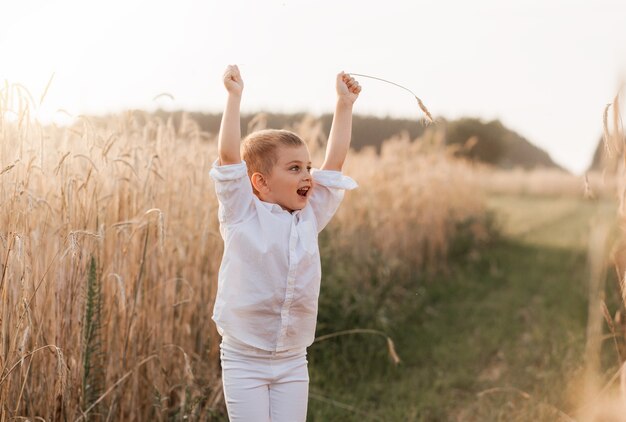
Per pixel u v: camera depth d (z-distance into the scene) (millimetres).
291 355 2832
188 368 3359
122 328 3471
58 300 3113
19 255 2686
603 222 3266
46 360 3098
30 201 2809
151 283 3695
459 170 12312
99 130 3855
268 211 2752
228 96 2740
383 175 8508
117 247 3500
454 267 9812
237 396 2752
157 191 3852
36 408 3082
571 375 4688
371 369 5246
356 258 6789
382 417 4355
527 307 7520
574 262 10914
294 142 2812
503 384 5000
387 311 6363
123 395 3477
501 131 34250
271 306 2730
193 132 4582
